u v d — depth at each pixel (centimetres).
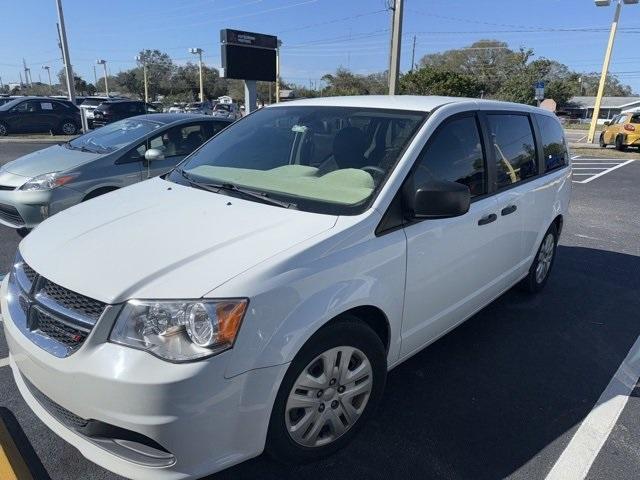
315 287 223
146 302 197
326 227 241
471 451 272
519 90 4356
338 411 252
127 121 679
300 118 347
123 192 319
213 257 217
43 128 2245
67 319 206
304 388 231
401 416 299
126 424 193
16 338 223
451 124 318
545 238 466
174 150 638
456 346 387
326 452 254
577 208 944
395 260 262
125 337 196
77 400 201
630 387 339
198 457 201
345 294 234
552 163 461
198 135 668
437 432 286
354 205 259
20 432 271
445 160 307
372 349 258
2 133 2162
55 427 221
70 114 2306
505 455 270
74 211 289
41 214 536
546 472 259
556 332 416
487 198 346
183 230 242
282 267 214
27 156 630
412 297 281
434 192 254
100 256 223
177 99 6619
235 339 199
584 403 320
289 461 241
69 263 222
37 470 246
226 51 1281
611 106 7906
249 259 215
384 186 267
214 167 333
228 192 291
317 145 319
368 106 332
